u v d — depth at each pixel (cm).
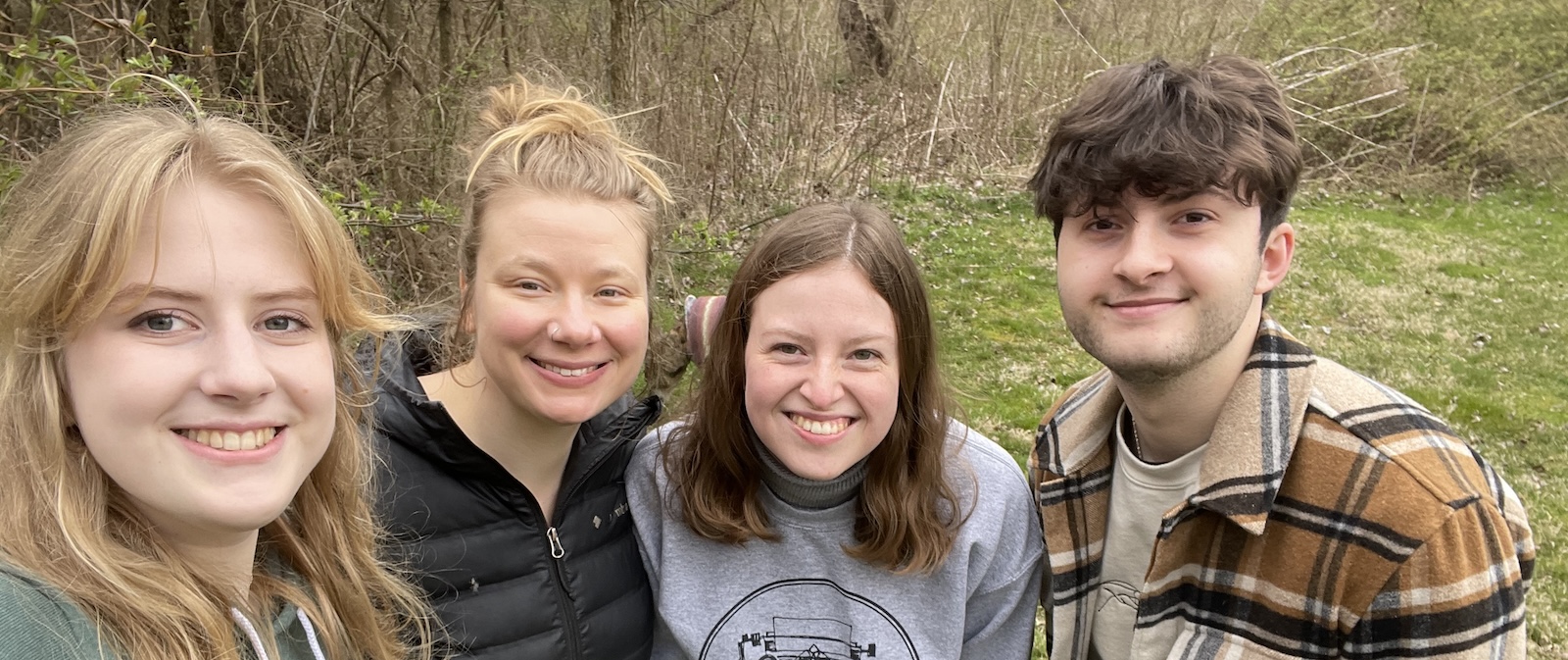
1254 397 162
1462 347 763
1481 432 615
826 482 193
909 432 195
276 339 125
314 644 147
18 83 292
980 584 204
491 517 182
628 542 206
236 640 133
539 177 174
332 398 134
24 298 112
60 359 115
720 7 821
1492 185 1330
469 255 185
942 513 200
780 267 185
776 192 895
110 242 110
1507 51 1353
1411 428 156
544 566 187
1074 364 688
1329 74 1288
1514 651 146
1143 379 165
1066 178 164
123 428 112
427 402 173
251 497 120
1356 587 152
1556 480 553
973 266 884
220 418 117
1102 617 193
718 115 842
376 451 175
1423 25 1387
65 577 113
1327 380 166
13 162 324
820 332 180
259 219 121
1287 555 159
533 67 653
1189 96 156
